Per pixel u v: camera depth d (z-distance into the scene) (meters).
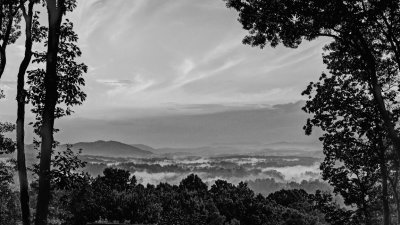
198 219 93.25
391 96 22.39
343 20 16.75
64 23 16.48
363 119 22.83
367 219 24.81
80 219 81.38
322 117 23.67
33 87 16.62
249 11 18.91
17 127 17.75
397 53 18.00
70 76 16.75
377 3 16.17
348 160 24.45
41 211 15.47
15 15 21.42
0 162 20.48
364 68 20.53
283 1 17.75
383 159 22.98
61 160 15.40
